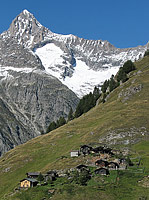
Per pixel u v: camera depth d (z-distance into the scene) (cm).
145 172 11588
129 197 9769
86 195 10262
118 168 12338
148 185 10400
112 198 9850
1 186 15550
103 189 10494
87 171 12231
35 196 11256
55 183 12119
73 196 10381
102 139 16988
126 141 16050
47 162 16562
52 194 10994
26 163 17312
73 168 13438
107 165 12712
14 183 15412
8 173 16838
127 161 12638
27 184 12531
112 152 14762
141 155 13788
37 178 12900
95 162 13025
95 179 11444
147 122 17362
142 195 9738
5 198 12162
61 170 13838
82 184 11262
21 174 16338
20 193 11981
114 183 10894
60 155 16700
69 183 11681
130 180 11000
